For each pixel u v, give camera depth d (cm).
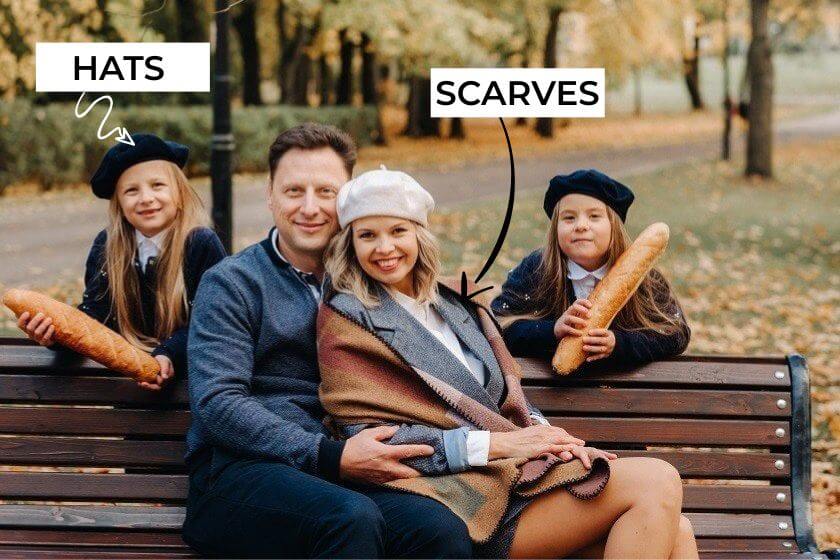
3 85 1091
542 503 281
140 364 306
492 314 325
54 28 1020
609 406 326
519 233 1346
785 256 1229
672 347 330
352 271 303
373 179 297
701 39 4228
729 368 329
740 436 324
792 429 323
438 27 1875
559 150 3062
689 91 5459
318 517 262
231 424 285
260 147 2255
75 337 299
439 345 300
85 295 347
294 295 307
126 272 337
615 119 4850
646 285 334
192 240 340
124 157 331
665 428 325
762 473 323
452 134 3472
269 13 3028
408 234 301
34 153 1872
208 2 2305
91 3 1012
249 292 302
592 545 287
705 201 1778
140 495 313
